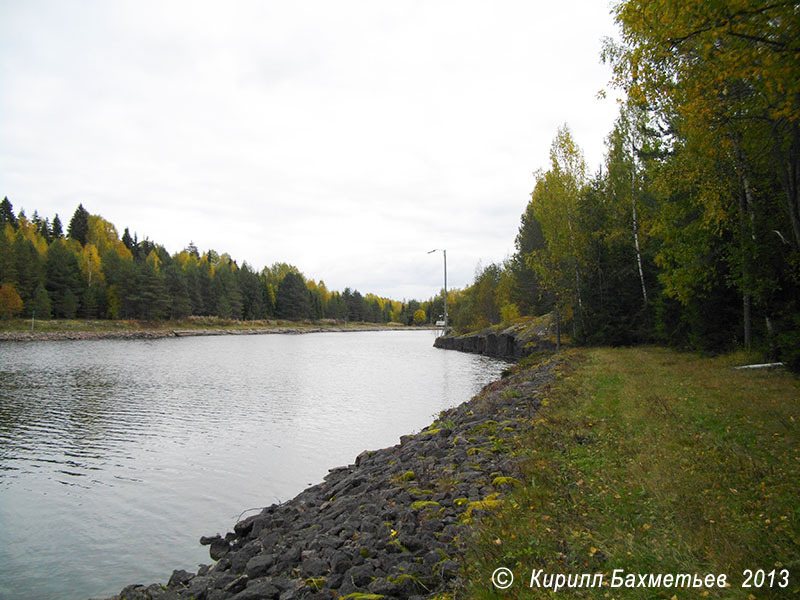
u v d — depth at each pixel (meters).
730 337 21.67
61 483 12.91
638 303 32.81
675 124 17.70
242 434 18.06
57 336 79.38
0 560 8.88
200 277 129.62
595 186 35.50
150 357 50.56
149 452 15.74
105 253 106.25
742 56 7.01
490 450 9.95
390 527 6.97
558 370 21.08
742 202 17.53
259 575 6.67
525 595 4.37
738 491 6.18
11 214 129.38
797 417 9.43
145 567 8.64
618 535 5.26
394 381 32.81
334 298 178.12
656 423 9.95
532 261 36.97
